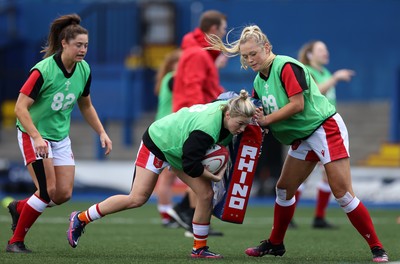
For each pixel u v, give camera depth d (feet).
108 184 183.21
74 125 226.79
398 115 195.00
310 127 72.18
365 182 170.40
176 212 102.42
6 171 188.14
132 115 213.05
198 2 230.89
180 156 72.18
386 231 111.75
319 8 224.94
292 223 118.01
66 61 74.79
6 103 229.66
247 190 72.79
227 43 74.74
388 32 221.66
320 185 117.50
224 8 229.45
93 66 226.79
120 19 231.71
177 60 117.60
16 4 238.89
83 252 80.33
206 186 73.61
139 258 73.51
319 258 77.00
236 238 100.94
